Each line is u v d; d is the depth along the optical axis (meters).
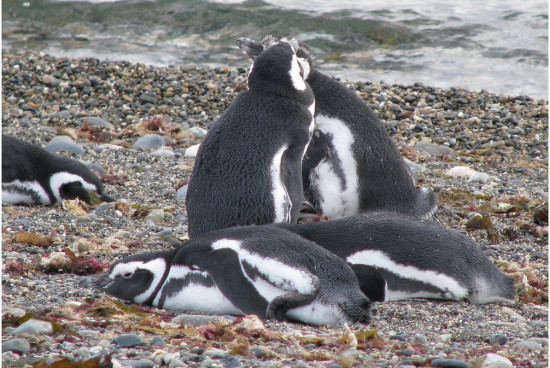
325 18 66.06
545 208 25.53
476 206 26.97
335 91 22.91
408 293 16.55
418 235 16.66
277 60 20.38
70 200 25.19
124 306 15.38
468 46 60.50
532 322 15.64
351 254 16.41
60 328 13.31
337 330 14.30
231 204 18.55
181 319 14.68
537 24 64.69
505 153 37.03
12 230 21.50
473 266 16.69
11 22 68.69
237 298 14.97
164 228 23.09
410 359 12.56
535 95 50.09
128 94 45.03
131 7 70.75
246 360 12.14
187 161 32.06
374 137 22.88
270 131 19.31
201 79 47.97
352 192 22.55
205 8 69.12
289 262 14.65
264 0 70.25
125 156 33.00
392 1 70.69
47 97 44.03
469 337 14.38
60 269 18.33
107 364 11.41
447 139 39.06
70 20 69.12
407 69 55.91
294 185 19.53
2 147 25.22
